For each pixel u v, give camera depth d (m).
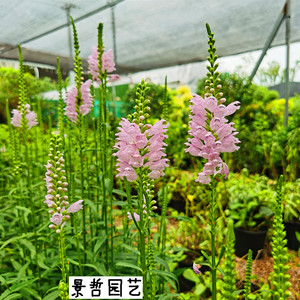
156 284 2.38
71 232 2.85
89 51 10.17
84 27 7.76
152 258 1.69
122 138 1.41
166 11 6.88
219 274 2.91
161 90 8.95
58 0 6.04
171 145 7.39
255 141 6.68
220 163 1.54
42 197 3.54
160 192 2.83
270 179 6.27
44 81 9.91
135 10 6.75
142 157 1.44
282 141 5.73
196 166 6.03
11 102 8.92
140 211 1.51
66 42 9.16
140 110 1.48
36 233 2.58
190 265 3.06
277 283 1.33
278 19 7.25
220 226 3.56
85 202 2.31
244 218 3.87
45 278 2.52
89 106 2.57
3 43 9.19
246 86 7.31
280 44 9.13
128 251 2.98
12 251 2.93
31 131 3.77
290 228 4.01
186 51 10.96
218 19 7.50
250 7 6.76
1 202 4.03
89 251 2.46
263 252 3.79
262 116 7.11
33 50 9.97
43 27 7.74
